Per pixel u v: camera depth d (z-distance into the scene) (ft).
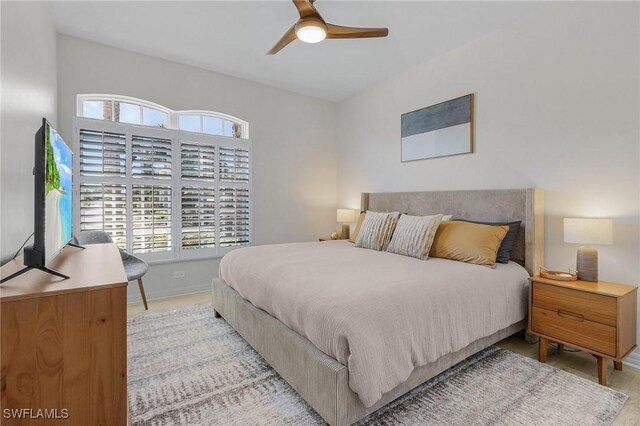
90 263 4.80
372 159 14.65
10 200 5.05
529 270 8.50
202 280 12.86
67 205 5.81
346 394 4.62
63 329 3.32
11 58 5.17
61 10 8.77
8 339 3.11
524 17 9.06
